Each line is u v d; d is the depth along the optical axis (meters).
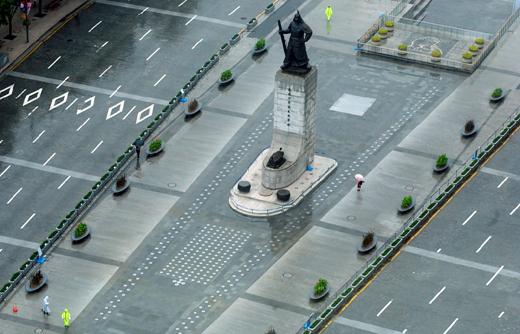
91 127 198.00
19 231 173.62
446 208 177.00
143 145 193.62
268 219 175.88
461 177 182.75
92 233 173.00
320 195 181.12
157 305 158.88
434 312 156.25
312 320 155.00
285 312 157.00
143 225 174.88
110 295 161.00
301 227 174.12
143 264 166.88
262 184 182.50
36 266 166.75
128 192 182.12
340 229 173.25
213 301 159.50
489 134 194.88
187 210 178.12
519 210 176.25
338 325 154.12
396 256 166.88
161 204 179.38
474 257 166.75
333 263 166.25
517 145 191.75
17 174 185.88
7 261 167.75
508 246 169.00
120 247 170.38
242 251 169.38
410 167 187.12
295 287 161.62
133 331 154.38
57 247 170.50
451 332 152.75
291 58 176.25
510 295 159.50
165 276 164.62
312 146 186.00
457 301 158.25
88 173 186.62
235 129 198.00
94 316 157.25
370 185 183.12
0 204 179.00
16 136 195.38
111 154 191.38
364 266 165.50
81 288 162.38
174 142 194.62
